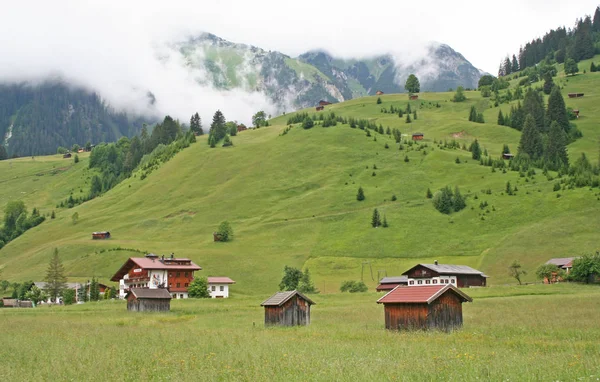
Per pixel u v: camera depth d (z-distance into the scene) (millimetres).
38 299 151625
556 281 127812
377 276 159250
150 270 147875
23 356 40938
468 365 32906
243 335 55031
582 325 57500
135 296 98312
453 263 161250
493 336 51469
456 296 61594
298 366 33469
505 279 142750
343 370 31703
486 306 82500
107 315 91250
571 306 76188
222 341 49000
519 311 74000
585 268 121500
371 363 34281
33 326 67750
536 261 149125
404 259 169500
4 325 69438
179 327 67750
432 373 30406
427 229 187875
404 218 198875
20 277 180875
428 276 140625
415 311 60062
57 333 58156
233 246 193500
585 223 166125
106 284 165375
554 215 178125
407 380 28781
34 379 31969
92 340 51062
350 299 108438
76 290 151875
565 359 34969
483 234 178000
